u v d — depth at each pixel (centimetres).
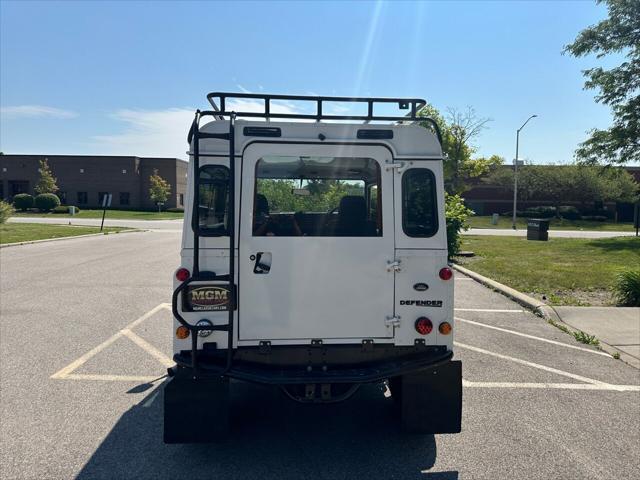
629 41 2311
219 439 368
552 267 1402
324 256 374
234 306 364
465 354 656
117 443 402
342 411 473
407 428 389
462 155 4369
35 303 927
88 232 2702
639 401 505
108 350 648
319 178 402
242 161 370
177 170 6250
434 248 383
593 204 5631
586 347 694
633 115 2311
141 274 1282
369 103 391
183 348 366
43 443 400
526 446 406
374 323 380
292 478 353
